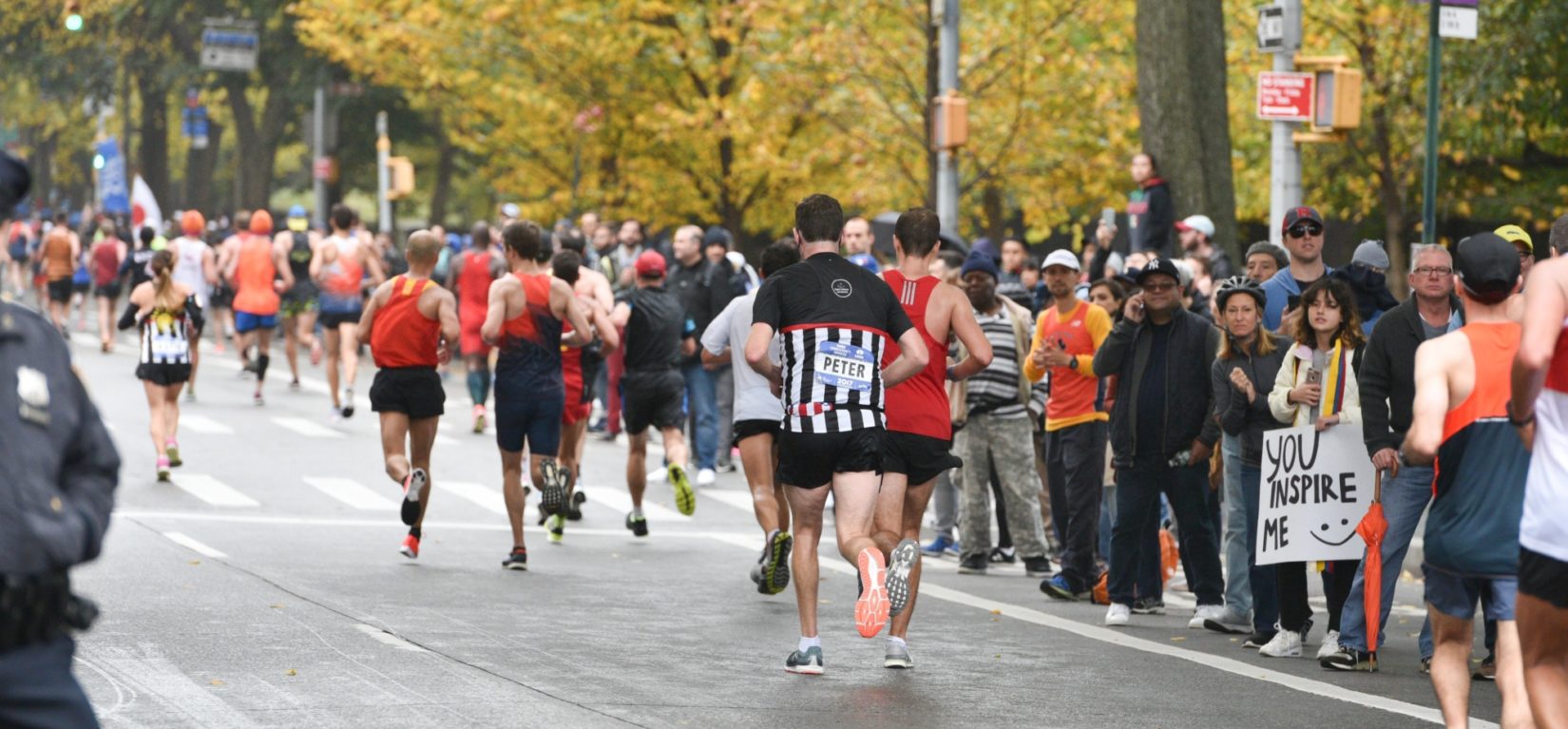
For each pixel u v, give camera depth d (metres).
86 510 15.14
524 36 110.00
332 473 63.41
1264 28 56.28
